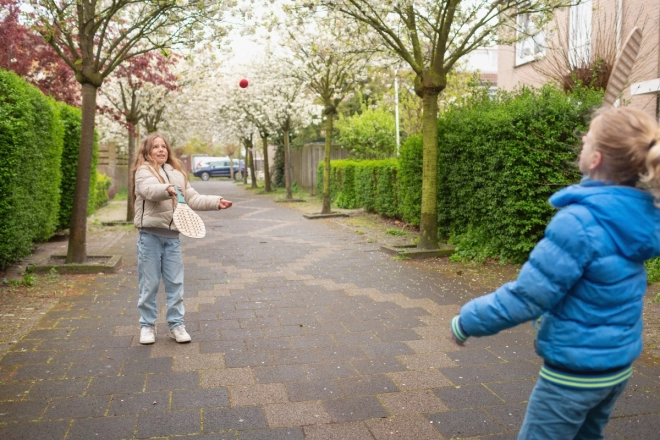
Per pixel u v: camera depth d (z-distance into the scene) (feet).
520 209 24.93
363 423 10.67
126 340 15.58
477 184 27.84
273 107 70.85
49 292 21.13
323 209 51.83
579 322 6.11
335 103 51.08
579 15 37.27
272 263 28.17
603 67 30.07
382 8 27.20
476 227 29.32
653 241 5.97
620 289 6.02
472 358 14.19
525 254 25.82
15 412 11.01
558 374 6.23
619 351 6.10
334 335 16.20
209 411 11.14
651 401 11.43
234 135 96.43
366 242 35.19
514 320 6.14
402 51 28.81
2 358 14.05
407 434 10.23
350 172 58.34
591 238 5.90
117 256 27.45
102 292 21.26
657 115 29.96
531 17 31.45
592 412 6.77
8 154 22.24
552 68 34.47
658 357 13.98
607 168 6.15
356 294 21.27
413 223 37.93
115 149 76.33
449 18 27.37
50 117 29.37
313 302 20.10
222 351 14.78
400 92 57.72
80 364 13.67
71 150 36.37
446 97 49.01
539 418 6.40
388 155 69.26
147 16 25.63
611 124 6.06
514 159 24.43
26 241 25.77
